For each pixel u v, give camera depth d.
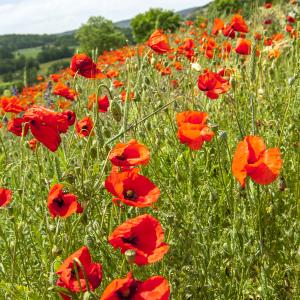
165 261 0.80
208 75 1.09
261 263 0.83
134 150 0.72
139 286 0.52
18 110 1.38
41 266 0.85
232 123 1.31
